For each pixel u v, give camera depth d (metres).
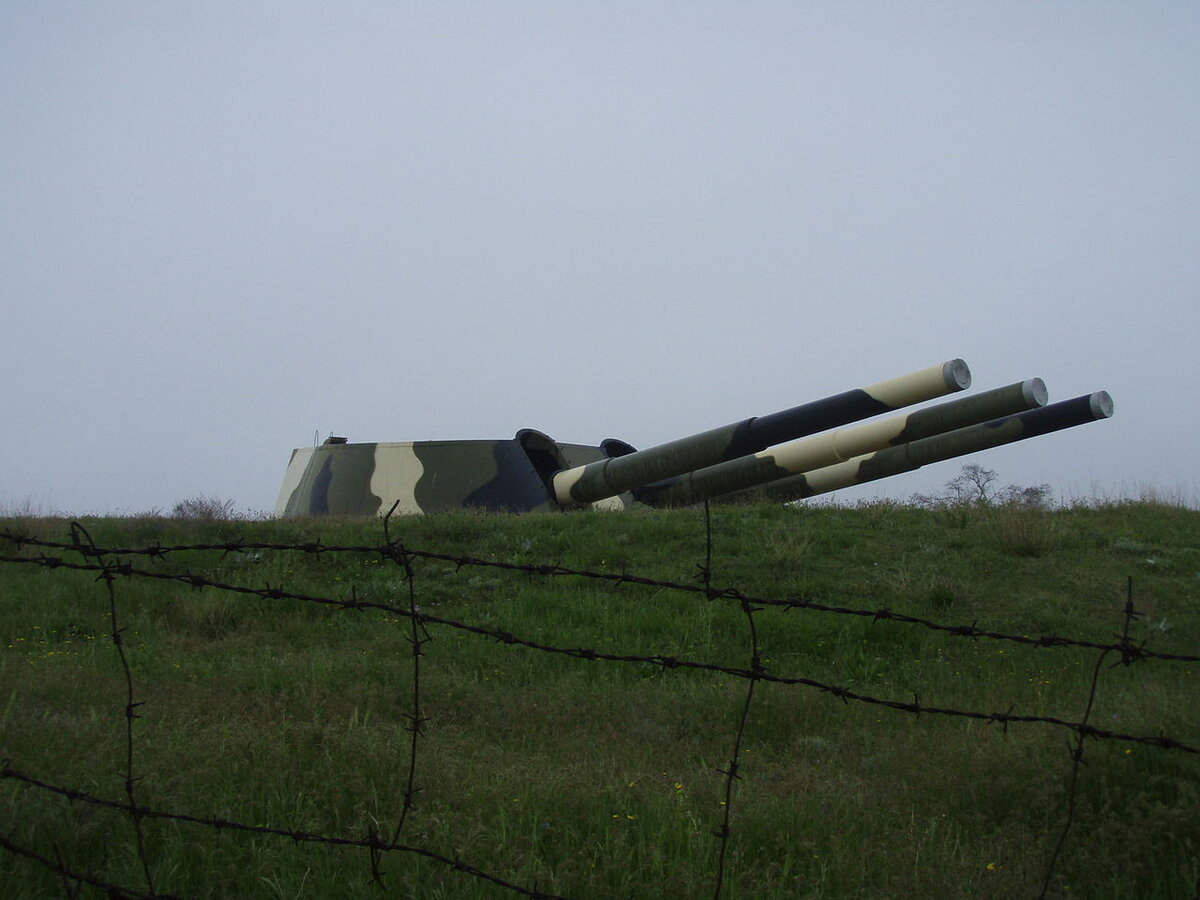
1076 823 4.83
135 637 9.23
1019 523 12.98
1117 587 11.47
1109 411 13.49
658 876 4.32
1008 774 5.31
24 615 9.67
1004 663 9.13
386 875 4.17
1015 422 14.22
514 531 13.35
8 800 4.38
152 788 4.68
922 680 8.69
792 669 9.11
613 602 10.81
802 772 5.58
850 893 4.30
